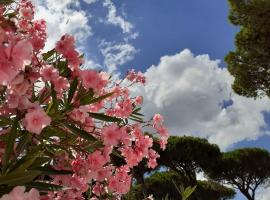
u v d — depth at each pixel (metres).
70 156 2.00
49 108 1.87
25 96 1.56
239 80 16.27
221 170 23.42
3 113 1.76
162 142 2.86
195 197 23.36
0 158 1.75
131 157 2.37
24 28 2.51
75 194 1.95
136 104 2.84
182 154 21.55
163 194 22.44
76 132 1.93
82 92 1.92
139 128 2.43
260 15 14.69
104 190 2.55
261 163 23.86
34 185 1.60
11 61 1.25
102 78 1.99
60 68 1.97
